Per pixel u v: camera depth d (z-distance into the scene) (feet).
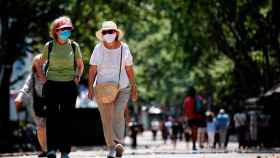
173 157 84.94
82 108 222.48
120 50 67.10
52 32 63.72
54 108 64.23
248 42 234.38
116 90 65.87
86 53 228.43
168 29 308.81
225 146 205.26
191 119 144.87
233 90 317.42
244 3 225.56
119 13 234.17
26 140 211.61
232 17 229.45
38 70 76.84
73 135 221.87
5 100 221.87
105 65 66.85
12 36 217.15
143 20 253.03
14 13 211.82
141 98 558.56
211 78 360.48
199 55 286.66
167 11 255.70
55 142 63.82
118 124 67.46
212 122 211.00
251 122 180.96
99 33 66.49
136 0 237.04
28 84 79.36
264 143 180.96
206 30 247.29
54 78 64.03
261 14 223.92
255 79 249.34
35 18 214.28
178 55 296.51
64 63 63.87
